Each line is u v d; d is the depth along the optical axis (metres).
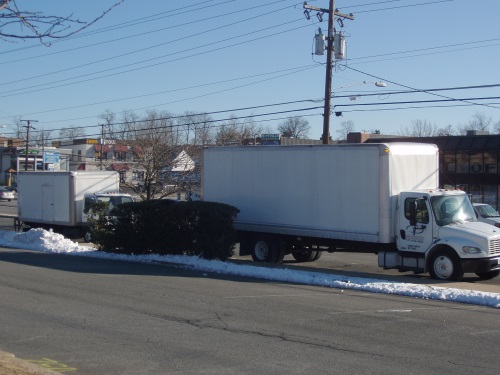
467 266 15.52
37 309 11.45
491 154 45.50
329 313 11.32
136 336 9.39
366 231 17.42
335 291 13.99
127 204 21.05
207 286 14.52
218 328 9.99
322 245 19.14
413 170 17.64
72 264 18.67
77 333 9.56
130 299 12.59
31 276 15.84
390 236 17.08
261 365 7.84
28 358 8.12
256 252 20.50
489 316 11.16
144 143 42.72
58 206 29.67
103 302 12.20
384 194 17.03
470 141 46.47
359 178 17.59
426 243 16.36
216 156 21.44
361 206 17.55
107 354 8.35
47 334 9.48
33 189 31.05
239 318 10.80
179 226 19.69
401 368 7.71
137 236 20.58
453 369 7.68
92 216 22.92
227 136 65.44
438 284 15.06
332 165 18.22
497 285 15.24
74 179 29.19
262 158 20.09
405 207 16.83
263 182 20.09
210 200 21.56
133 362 7.96
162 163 40.91
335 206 18.17
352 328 10.06
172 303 12.17
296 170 19.17
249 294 13.38
